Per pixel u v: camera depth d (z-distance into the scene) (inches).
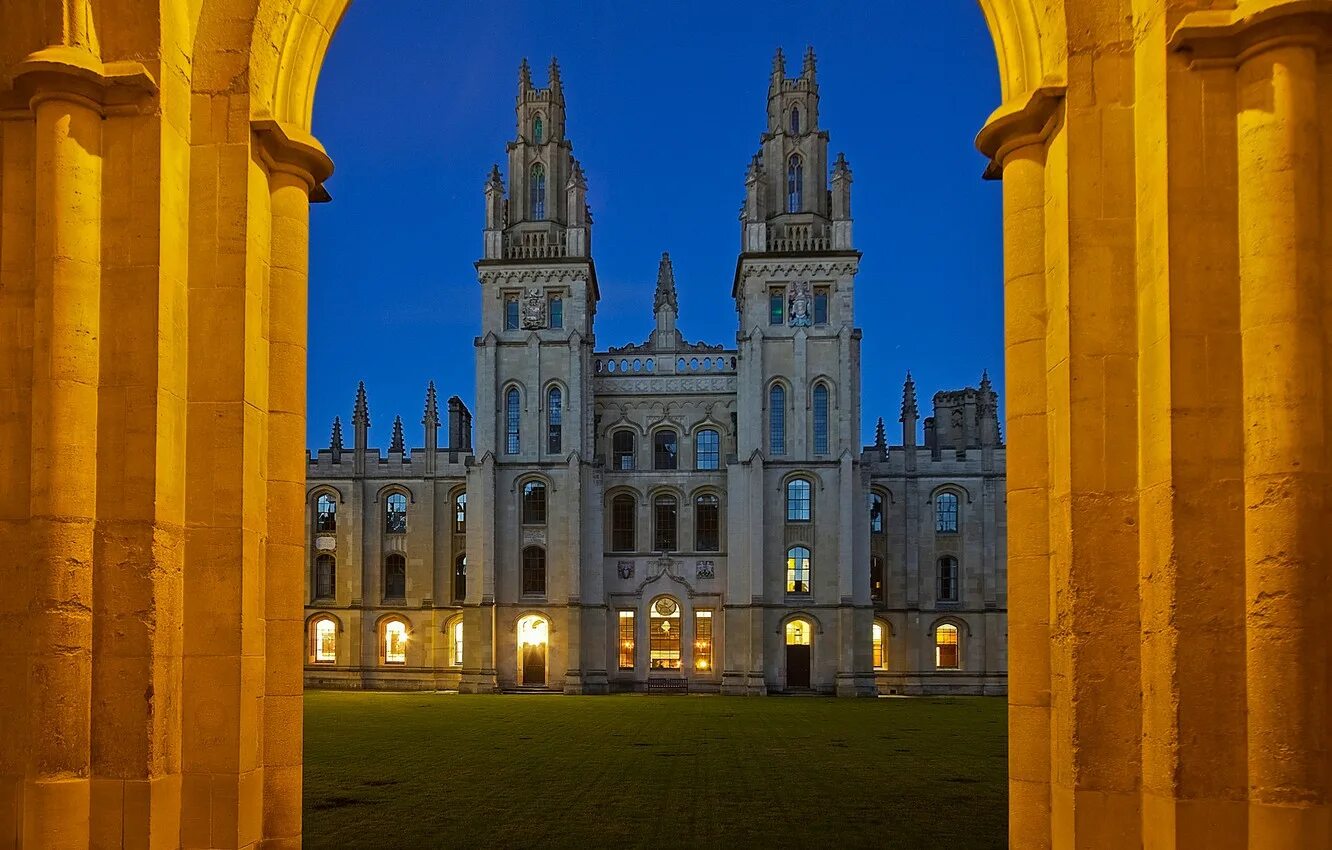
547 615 2385.6
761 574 2330.2
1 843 325.1
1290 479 283.7
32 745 319.9
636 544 2484.0
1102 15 341.4
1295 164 291.0
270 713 374.9
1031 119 361.7
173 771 340.2
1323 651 280.7
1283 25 291.6
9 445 336.5
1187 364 303.1
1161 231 312.0
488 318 2487.7
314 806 738.2
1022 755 349.7
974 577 2549.2
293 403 390.0
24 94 338.6
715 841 629.3
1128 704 322.0
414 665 2586.1
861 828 669.9
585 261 2482.8
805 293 2428.6
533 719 1530.5
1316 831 275.7
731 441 2522.1
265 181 382.0
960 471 2588.6
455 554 2640.3
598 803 754.2
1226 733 293.9
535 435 2448.3
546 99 2625.5
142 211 341.7
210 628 350.3
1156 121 317.1
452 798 773.9
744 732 1332.4
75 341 330.6
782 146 2524.6
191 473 355.6
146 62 344.5
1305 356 286.4
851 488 2345.0
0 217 344.8
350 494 2650.1
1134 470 328.8
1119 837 317.7
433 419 2684.5
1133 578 325.7
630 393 2556.6
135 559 332.2
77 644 325.7
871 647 2332.7
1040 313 365.4
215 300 361.4
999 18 390.0
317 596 2642.7
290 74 395.9
